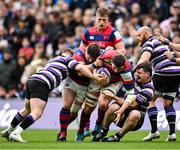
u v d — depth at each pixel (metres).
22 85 35.50
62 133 22.56
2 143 20.97
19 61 36.44
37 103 21.56
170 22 36.12
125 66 21.69
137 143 21.59
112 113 21.92
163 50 23.64
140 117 21.89
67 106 22.42
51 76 21.80
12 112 30.80
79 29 37.22
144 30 23.56
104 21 23.30
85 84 22.50
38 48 36.66
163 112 29.16
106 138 22.23
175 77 23.75
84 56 22.56
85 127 23.55
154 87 23.97
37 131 28.56
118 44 23.41
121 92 26.41
